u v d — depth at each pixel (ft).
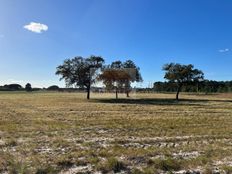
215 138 46.65
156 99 207.31
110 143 41.45
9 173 26.17
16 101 168.25
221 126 61.46
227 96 277.44
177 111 102.94
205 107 125.29
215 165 29.68
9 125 59.67
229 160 31.65
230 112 100.12
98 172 27.04
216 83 402.31
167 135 49.03
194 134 50.29
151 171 26.99
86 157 32.22
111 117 79.30
